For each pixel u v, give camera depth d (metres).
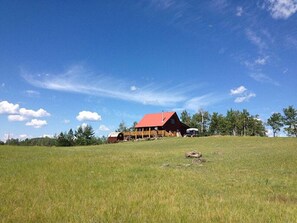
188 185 15.89
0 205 11.48
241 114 122.88
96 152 36.25
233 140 55.16
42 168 21.72
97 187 15.27
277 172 20.83
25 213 10.34
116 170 20.77
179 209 10.83
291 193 14.67
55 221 9.55
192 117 129.00
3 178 17.64
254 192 14.85
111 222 9.41
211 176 19.12
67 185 15.65
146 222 9.45
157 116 96.44
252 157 28.48
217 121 122.75
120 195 13.29
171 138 74.00
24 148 41.25
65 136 106.94
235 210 10.72
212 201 12.30
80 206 11.27
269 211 10.86
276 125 106.69
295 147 36.69
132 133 93.56
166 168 22.44
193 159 27.34
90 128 112.12
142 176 18.66
